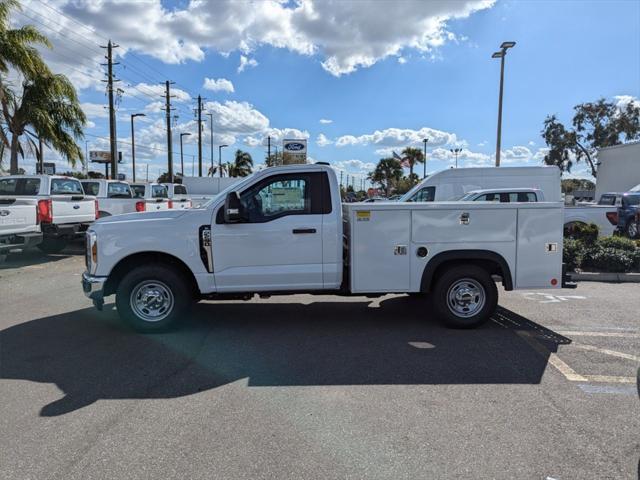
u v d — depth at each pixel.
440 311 6.36
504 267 6.31
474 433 3.63
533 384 4.57
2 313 7.20
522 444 3.47
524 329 6.42
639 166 26.44
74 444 3.47
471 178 14.87
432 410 4.02
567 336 6.11
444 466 3.20
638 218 18.75
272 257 6.12
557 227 6.30
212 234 6.04
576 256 10.48
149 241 5.99
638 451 3.38
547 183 14.80
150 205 16.64
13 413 3.95
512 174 14.83
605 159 29.67
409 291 6.31
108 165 59.44
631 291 9.00
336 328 6.48
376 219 6.20
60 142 19.70
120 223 6.05
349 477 3.08
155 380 4.66
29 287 9.14
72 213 13.12
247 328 6.47
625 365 5.08
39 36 17.80
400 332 6.29
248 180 6.16
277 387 4.50
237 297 6.34
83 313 7.20
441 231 6.25
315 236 6.14
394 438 3.56
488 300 6.33
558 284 6.36
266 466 3.20
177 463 3.24
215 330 6.36
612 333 6.23
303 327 6.53
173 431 3.66
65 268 11.39
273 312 7.34
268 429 3.69
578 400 4.21
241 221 6.05
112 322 6.71
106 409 4.03
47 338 5.98
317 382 4.62
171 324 6.15
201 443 3.49
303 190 6.18
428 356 5.37
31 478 3.07
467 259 6.46
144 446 3.45
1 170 18.48
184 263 6.09
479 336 6.12
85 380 4.65
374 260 6.24
